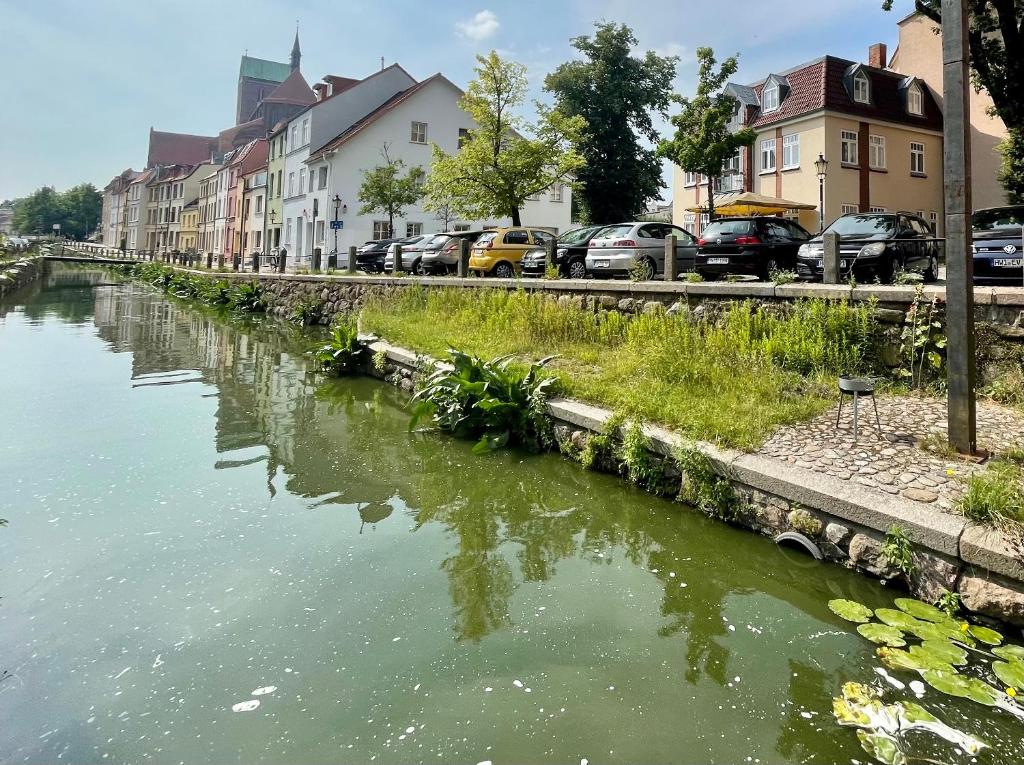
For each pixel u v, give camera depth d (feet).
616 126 127.03
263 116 267.80
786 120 96.07
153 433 22.54
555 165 75.66
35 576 12.14
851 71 94.63
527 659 9.79
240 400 28.37
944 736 8.16
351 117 126.31
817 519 12.78
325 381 33.19
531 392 21.54
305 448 21.13
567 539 14.29
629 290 30.48
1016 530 10.34
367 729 8.25
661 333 25.84
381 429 23.67
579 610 11.28
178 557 13.06
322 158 111.65
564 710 8.65
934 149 102.27
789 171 96.53
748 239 36.19
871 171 95.61
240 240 176.55
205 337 50.60
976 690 8.85
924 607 10.75
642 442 16.74
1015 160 69.41
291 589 11.85
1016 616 9.82
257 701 8.76
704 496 15.01
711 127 69.26
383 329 38.45
